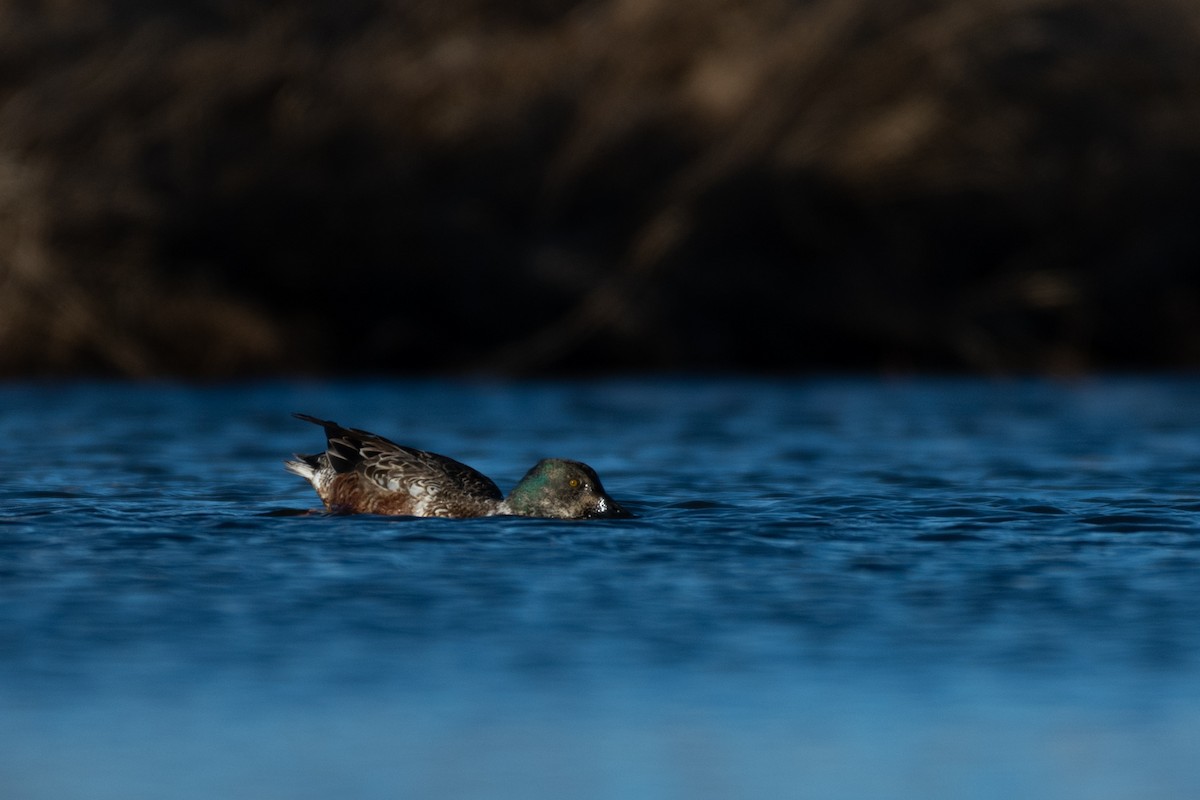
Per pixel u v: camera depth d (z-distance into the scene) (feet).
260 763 50.83
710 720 54.34
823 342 202.49
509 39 208.03
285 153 192.54
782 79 203.21
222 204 188.96
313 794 48.62
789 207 200.54
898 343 201.16
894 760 51.24
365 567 72.90
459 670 58.70
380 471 88.17
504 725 54.03
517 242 197.47
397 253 194.08
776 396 166.30
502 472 108.37
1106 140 208.74
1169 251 211.00
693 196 196.44
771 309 200.75
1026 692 56.70
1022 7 204.03
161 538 79.05
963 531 81.41
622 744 52.19
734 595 68.28
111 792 48.70
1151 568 72.90
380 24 207.92
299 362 191.31
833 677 58.18
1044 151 207.21
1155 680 57.72
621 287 193.98
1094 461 112.16
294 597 67.56
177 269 188.03
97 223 184.03
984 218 205.46
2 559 73.92
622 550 76.84
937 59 203.10
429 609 65.92
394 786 49.16
